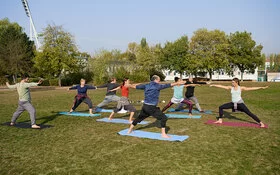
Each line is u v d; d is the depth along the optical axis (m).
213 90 26.53
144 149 6.08
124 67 43.81
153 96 7.07
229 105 8.91
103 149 6.12
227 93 22.72
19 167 5.07
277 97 18.41
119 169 4.90
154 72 55.19
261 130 8.02
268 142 6.64
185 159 5.39
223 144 6.46
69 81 41.62
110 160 5.38
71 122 9.50
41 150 6.10
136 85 7.32
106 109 12.96
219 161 5.27
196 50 47.91
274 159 5.39
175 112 11.86
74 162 5.30
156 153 5.79
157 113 7.07
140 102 15.80
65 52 38.28
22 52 42.66
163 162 5.23
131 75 41.75
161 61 52.78
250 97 18.70
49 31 38.00
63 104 15.15
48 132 7.89
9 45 41.53
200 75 58.12
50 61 37.50
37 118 10.36
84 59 43.41
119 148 6.18
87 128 8.44
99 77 38.12
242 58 48.31
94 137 7.23
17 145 6.52
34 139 7.08
